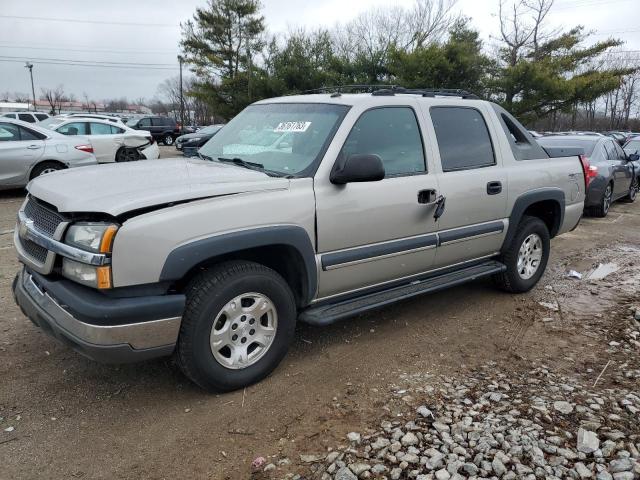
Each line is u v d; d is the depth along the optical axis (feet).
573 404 10.41
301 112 13.06
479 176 14.73
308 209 11.06
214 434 9.56
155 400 10.61
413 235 13.29
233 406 10.44
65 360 12.09
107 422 9.86
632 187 40.68
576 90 80.02
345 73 94.17
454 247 14.47
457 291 17.88
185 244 9.43
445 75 78.59
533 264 17.69
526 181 16.25
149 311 9.23
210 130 76.02
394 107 13.19
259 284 10.62
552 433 9.41
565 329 14.65
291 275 11.65
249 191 10.41
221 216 9.86
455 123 14.67
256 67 108.47
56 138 35.19
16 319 14.21
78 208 9.27
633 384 11.35
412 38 118.42
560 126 169.99
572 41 95.25
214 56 120.47
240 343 10.78
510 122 16.79
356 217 11.88
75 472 8.53
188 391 10.96
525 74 79.30
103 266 8.88
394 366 12.23
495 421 9.75
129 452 9.04
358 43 127.54
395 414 10.15
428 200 13.35
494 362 12.53
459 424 9.68
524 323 15.11
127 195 9.44
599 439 9.25
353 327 14.51
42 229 10.20
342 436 9.45
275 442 9.34
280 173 11.53
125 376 11.50
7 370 11.57
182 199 9.62
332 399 10.73
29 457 8.84
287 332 11.39
